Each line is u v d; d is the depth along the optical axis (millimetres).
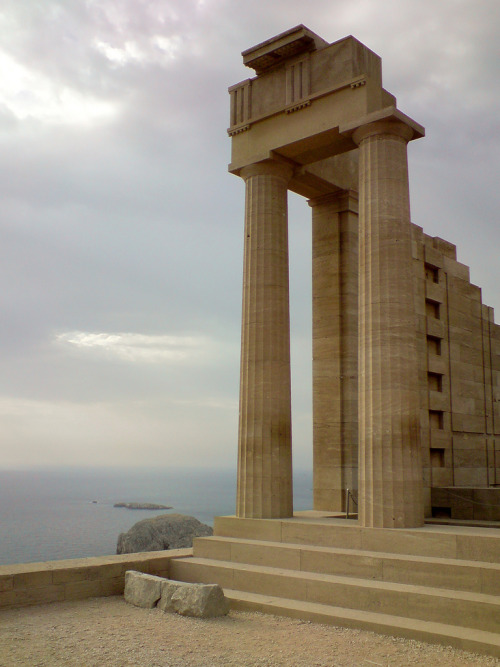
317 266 26016
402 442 18156
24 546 108125
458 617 13961
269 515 20578
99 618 15742
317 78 21688
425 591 14727
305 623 15164
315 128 21281
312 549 17672
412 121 19953
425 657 12523
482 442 28547
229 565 18547
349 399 24266
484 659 12406
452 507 23234
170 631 14516
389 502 17844
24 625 15047
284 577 16922
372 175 19672
